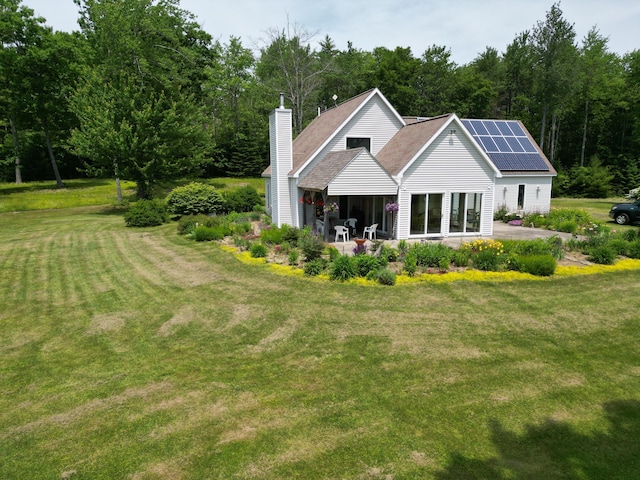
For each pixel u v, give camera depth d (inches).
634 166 2169.0
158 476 197.0
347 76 2278.5
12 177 2170.3
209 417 243.3
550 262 520.1
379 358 313.4
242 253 660.1
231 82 2156.7
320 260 551.2
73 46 1691.7
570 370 295.7
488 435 223.6
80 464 207.3
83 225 1016.9
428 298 443.8
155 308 438.0
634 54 2463.1
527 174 1123.9
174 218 1098.7
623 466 199.6
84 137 1219.2
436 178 763.4
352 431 227.3
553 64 2016.5
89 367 312.8
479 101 2413.9
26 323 406.9
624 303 432.1
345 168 703.1
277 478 193.3
